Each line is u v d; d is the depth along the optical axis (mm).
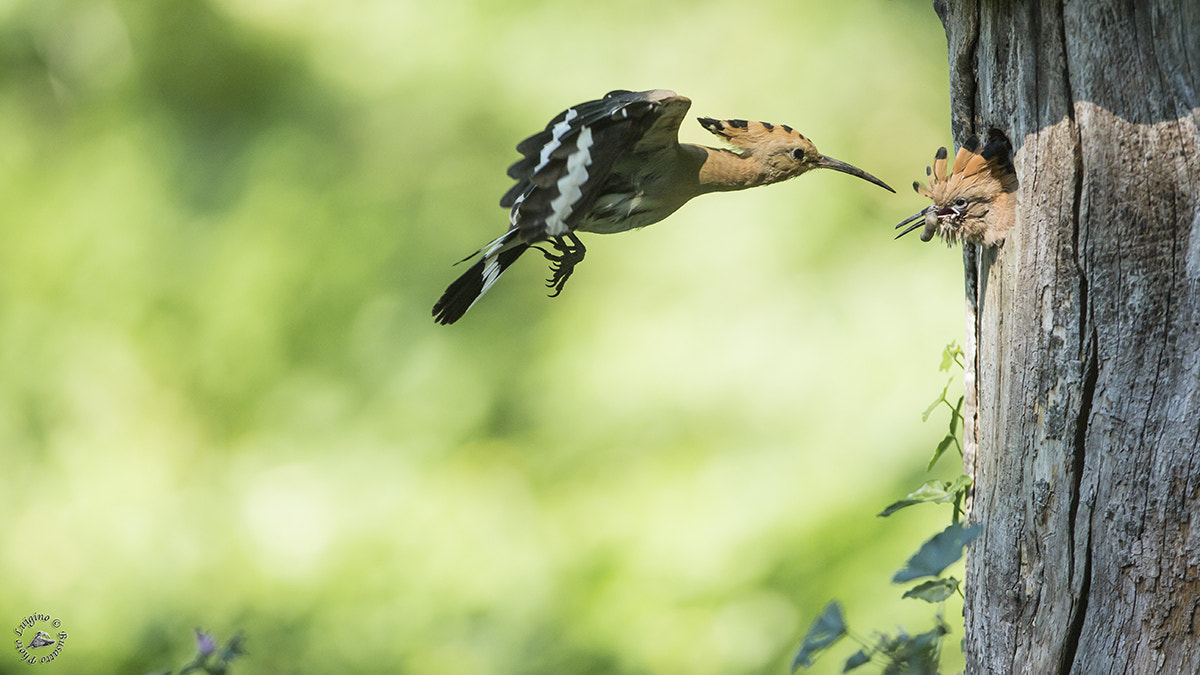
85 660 12438
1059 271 4703
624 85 15125
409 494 13539
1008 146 5023
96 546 13852
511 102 15602
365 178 16016
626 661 10633
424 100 15828
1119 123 4531
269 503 13766
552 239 6355
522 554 12227
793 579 10469
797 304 12914
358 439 14406
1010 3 4758
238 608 12602
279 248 15531
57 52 17406
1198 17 4379
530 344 14688
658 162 6234
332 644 11922
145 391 15461
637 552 11609
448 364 14727
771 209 13719
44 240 16375
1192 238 4457
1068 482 4770
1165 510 4562
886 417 11602
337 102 16375
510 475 13516
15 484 15000
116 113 17000
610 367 13359
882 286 12797
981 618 5195
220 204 16172
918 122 14609
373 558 12750
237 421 15156
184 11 17031
